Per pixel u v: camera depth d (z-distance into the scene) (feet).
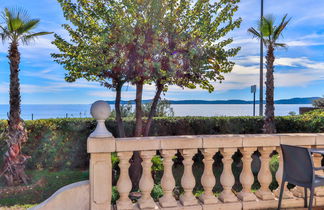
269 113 23.67
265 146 10.08
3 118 23.99
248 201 9.97
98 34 15.23
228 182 9.91
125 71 14.53
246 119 25.26
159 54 14.06
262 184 10.35
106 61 14.25
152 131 23.36
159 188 13.33
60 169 22.31
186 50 14.32
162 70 14.07
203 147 9.59
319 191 10.60
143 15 14.44
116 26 14.19
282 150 9.77
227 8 16.80
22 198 16.15
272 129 23.56
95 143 8.58
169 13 15.76
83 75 17.33
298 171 9.13
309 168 8.73
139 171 16.16
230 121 24.84
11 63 18.61
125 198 9.15
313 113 26.96
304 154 8.83
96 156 8.66
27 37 18.85
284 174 9.73
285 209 10.14
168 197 9.48
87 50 15.28
